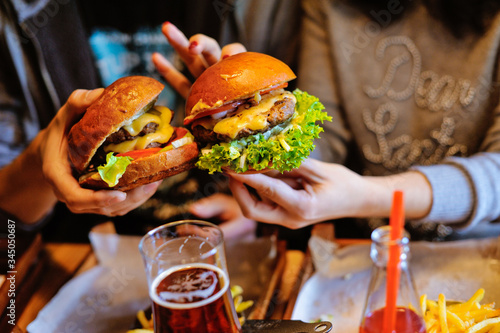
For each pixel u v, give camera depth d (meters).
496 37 0.68
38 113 0.88
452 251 0.56
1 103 0.85
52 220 0.90
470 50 0.71
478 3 0.68
